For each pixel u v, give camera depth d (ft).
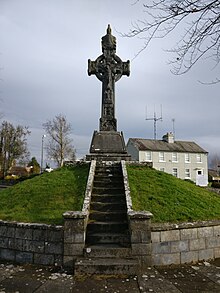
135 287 18.15
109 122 48.78
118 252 22.15
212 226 25.88
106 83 49.67
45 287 18.12
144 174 37.63
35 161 233.14
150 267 22.03
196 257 24.29
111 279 19.43
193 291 17.61
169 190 33.09
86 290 17.65
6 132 172.24
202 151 170.71
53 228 23.00
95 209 28.66
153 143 166.30
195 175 165.99
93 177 34.88
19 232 24.23
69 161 43.39
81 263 20.44
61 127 154.20
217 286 18.44
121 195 30.60
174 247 23.50
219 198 36.78
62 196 31.35
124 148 46.78
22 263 23.41
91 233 24.91
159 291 17.57
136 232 22.58
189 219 26.23
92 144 46.73
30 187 34.94
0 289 17.83
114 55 50.72
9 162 172.55
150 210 27.37
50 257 22.82
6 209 29.86
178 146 170.09
